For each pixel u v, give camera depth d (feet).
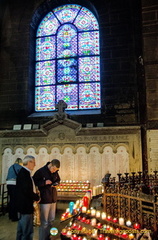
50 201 14.33
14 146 32.24
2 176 31.99
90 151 29.84
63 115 30.58
